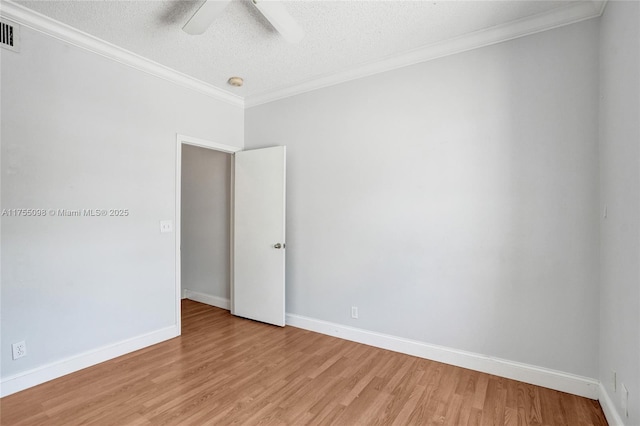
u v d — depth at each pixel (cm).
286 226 360
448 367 257
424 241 275
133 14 225
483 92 250
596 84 212
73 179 248
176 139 322
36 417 191
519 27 234
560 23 221
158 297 306
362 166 307
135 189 288
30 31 225
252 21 232
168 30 245
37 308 228
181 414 195
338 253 322
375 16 226
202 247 441
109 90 270
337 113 322
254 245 368
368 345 301
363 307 307
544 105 228
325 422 189
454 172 261
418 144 278
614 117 184
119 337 276
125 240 281
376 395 217
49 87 235
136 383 230
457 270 260
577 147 218
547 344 228
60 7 217
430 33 248
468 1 210
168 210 315
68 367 243
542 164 229
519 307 237
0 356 211
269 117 373
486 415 196
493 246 246
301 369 253
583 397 214
